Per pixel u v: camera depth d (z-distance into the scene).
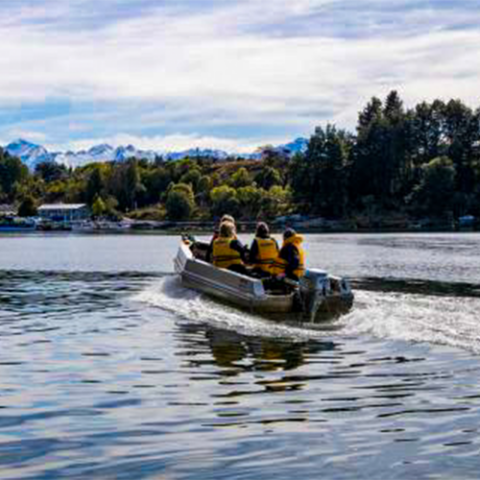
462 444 7.15
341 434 7.52
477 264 33.66
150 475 6.51
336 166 141.75
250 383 9.65
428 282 24.09
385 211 137.88
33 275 28.38
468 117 149.38
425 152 151.50
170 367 10.68
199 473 6.54
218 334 13.33
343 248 52.03
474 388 9.23
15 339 13.24
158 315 16.05
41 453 7.07
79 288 22.83
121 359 11.30
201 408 8.49
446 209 130.50
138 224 157.38
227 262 17.03
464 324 13.47
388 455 6.90
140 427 7.81
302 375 10.05
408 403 8.59
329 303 14.29
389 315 14.44
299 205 149.88
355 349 11.71
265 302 14.60
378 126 145.12
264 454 6.97
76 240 82.56
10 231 142.62
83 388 9.49
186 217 165.50
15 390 9.41
